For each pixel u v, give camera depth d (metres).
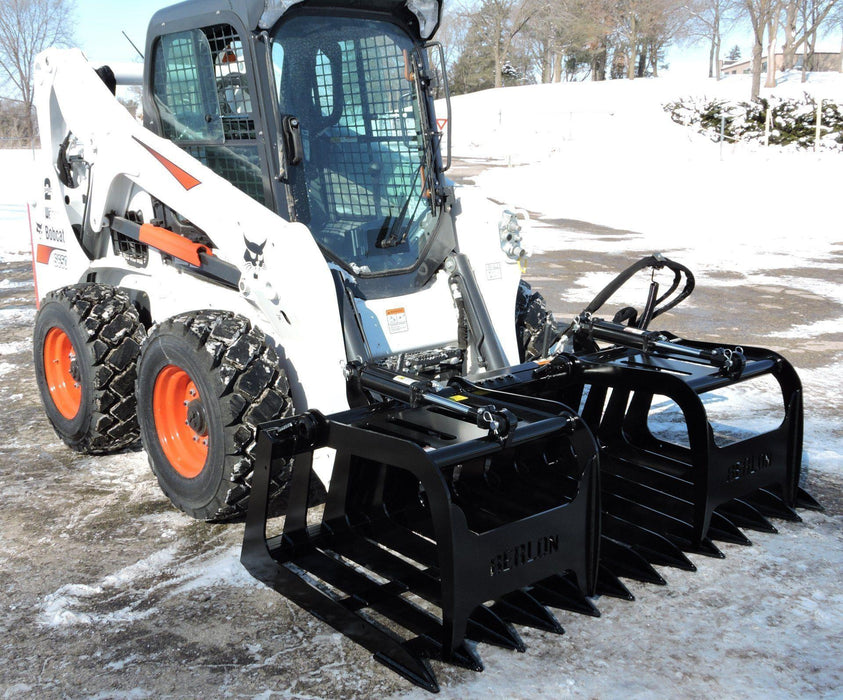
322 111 3.66
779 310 7.58
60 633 2.75
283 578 2.95
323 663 2.57
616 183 18.70
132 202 4.26
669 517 3.34
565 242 12.05
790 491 3.54
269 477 3.00
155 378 3.56
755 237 12.27
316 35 3.63
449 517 2.47
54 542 3.38
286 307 3.24
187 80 3.89
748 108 23.05
